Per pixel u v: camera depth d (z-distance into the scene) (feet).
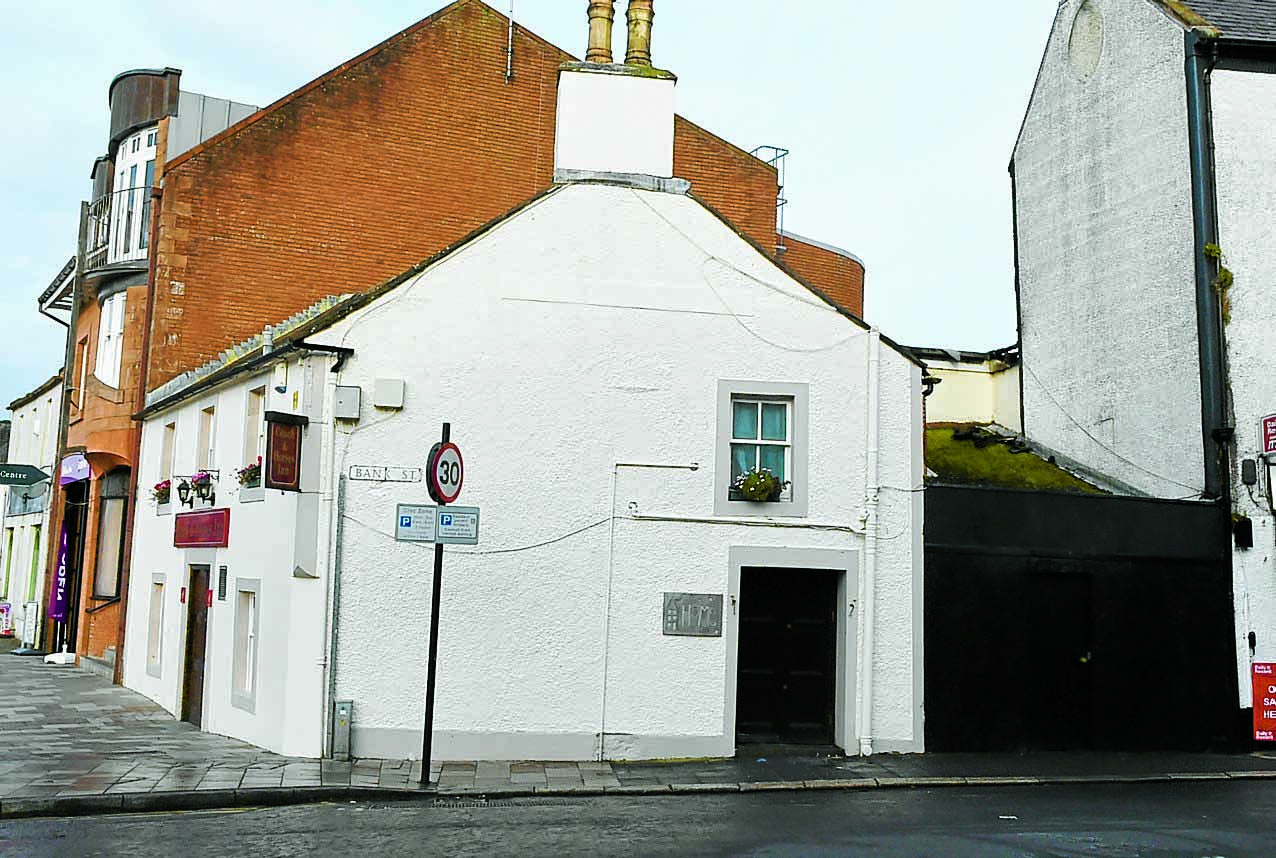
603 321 47.88
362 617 45.09
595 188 48.52
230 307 72.33
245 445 52.26
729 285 48.83
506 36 80.84
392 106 77.25
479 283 47.29
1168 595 51.26
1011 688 49.03
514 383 47.01
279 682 45.52
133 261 79.05
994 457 63.82
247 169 73.56
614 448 47.32
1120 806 38.17
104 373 80.79
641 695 46.34
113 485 79.51
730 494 47.78
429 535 40.01
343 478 45.44
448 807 36.99
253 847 30.45
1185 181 56.08
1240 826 34.42
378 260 75.87
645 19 52.11
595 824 33.96
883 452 49.08
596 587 46.60
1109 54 62.23
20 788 36.94
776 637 48.49
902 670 48.08
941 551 49.06
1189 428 55.21
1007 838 32.12
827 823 34.42
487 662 45.62
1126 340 60.18
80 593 86.99
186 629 57.72
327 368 45.60
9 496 125.70
